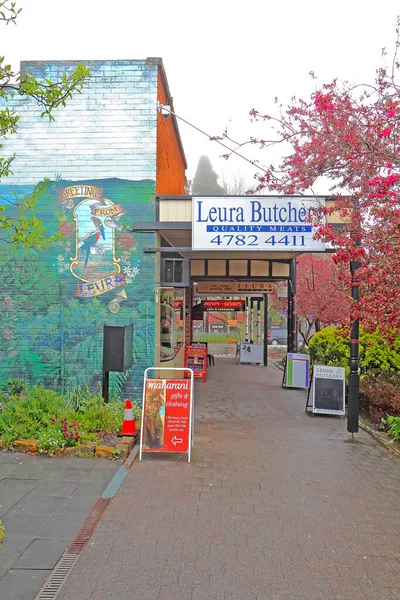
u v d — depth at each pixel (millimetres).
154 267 9875
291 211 9680
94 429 7547
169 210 9875
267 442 7969
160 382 6996
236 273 15820
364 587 3885
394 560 4312
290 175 8945
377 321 6410
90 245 9898
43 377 9828
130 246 9883
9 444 6938
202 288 17047
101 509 5164
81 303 9875
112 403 8531
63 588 3734
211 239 9695
